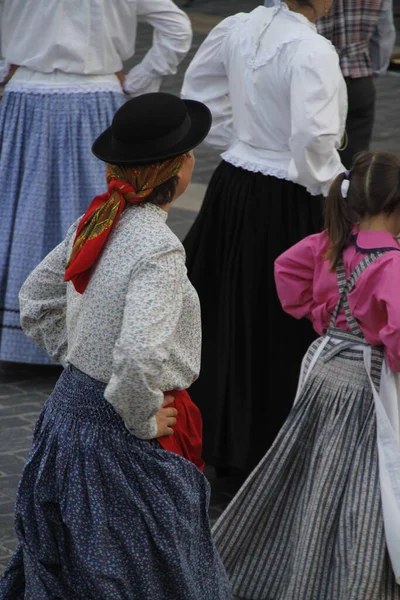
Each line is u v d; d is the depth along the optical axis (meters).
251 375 8.26
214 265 8.49
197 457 5.69
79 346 5.30
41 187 10.43
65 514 5.21
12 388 10.41
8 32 10.45
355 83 11.52
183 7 29.19
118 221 5.31
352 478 6.43
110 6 10.21
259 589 6.98
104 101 10.45
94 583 5.14
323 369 6.68
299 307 7.04
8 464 8.77
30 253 10.45
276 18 8.12
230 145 9.20
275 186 8.16
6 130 10.52
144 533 5.18
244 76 8.18
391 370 6.44
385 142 18.72
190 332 5.39
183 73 22.83
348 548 6.37
